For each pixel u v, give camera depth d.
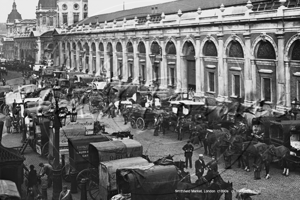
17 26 129.88
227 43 37.47
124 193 14.94
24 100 33.03
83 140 18.88
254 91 34.62
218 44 38.47
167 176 13.74
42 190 18.44
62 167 20.48
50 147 22.58
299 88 31.36
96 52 64.50
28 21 129.38
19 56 117.00
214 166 16.97
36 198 17.53
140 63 48.72
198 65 40.81
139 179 13.61
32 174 18.77
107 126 25.00
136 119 24.34
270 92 33.75
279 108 31.98
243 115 26.33
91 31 65.56
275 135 22.77
